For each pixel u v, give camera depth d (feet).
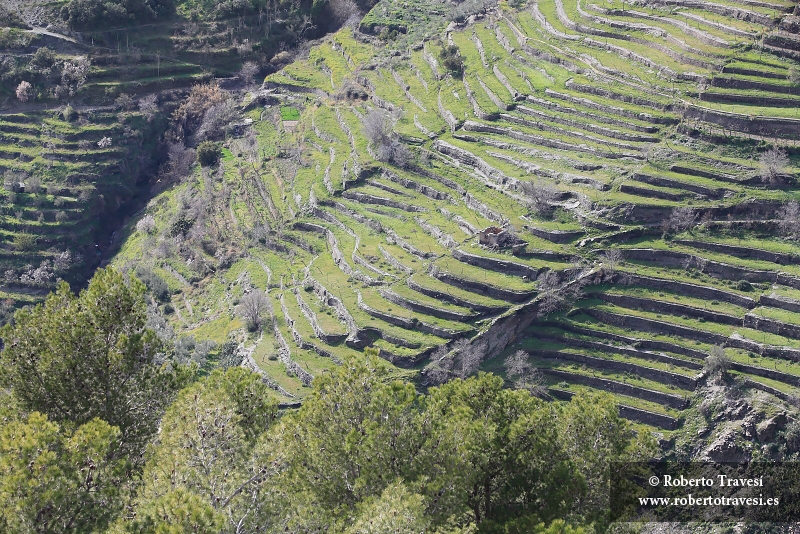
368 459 175.73
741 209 387.14
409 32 639.76
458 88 548.31
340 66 634.02
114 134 574.15
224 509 152.56
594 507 188.55
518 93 507.71
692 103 449.06
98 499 150.00
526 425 192.13
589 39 537.24
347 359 197.57
